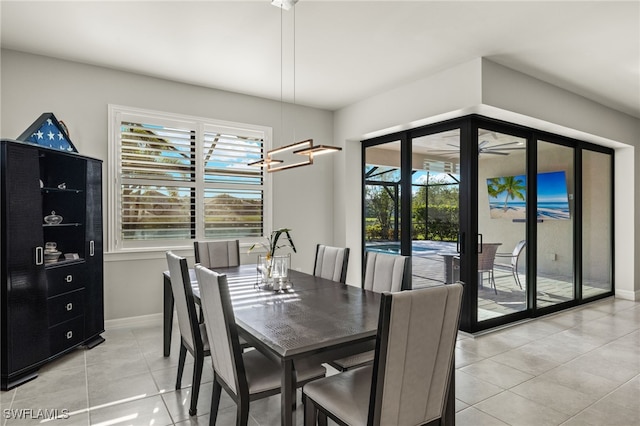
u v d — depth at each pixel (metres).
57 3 2.52
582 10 2.57
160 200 3.99
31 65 3.33
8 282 2.58
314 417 1.74
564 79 3.85
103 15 2.69
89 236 3.32
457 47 3.16
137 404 2.33
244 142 4.49
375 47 3.18
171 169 4.05
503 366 2.94
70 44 3.16
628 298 5.23
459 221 3.78
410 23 2.78
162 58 3.44
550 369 2.88
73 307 3.14
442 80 3.70
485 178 3.81
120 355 3.13
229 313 1.68
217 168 4.33
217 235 4.32
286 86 4.20
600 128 4.64
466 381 2.67
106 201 3.70
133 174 3.86
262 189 4.64
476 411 2.27
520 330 3.83
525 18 2.69
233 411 2.26
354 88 4.25
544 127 4.16
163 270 4.00
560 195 4.60
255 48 3.22
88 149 3.60
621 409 2.30
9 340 2.56
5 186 2.59
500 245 3.96
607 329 3.87
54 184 3.44
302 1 2.49
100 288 3.46
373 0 2.48
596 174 5.18
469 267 3.67
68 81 3.50
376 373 1.35
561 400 2.41
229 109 4.39
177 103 4.07
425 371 1.48
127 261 3.81
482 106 3.39
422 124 4.12
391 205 4.68
